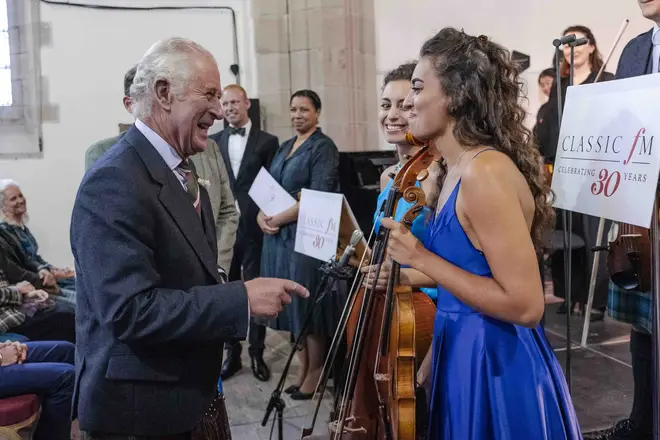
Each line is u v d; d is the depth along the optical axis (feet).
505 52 4.89
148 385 4.79
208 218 5.63
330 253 9.22
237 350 12.50
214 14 16.63
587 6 18.15
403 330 5.22
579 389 10.75
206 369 5.03
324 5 16.28
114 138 8.47
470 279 4.63
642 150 5.38
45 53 15.43
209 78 4.86
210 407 5.45
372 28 17.21
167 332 4.50
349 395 6.16
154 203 4.73
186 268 4.88
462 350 4.96
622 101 5.61
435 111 4.84
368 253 7.61
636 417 8.14
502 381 4.81
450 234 4.85
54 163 15.70
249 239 13.24
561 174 6.38
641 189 5.37
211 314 4.60
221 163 9.76
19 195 12.35
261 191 11.10
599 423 9.40
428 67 4.84
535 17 18.04
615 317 8.08
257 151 13.44
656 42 7.95
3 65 15.23
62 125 15.67
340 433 6.01
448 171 5.12
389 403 5.76
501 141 4.76
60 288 12.58
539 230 5.05
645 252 7.11
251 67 16.97
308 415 10.45
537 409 4.79
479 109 4.70
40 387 7.98
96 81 15.85
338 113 16.75
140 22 16.08
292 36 16.60
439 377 5.17
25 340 10.10
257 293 4.83
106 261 4.45
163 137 4.98
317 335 10.80
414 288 6.95
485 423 4.80
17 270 11.68
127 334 4.46
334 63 16.56
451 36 4.88
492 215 4.46
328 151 11.23
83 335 4.92
